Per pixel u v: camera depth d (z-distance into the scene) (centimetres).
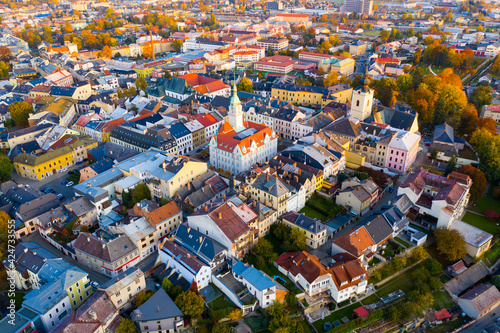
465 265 17212
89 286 14762
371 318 14350
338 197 19800
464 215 19950
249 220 16962
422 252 16788
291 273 15525
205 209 16900
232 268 15350
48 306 13375
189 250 16162
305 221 17512
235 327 13825
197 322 13788
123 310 14150
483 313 15212
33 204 18888
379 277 15925
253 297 14550
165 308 13612
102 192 19162
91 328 12756
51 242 17788
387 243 17625
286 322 13762
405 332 14762
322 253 16975
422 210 19062
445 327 14962
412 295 15238
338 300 15088
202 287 15112
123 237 16325
